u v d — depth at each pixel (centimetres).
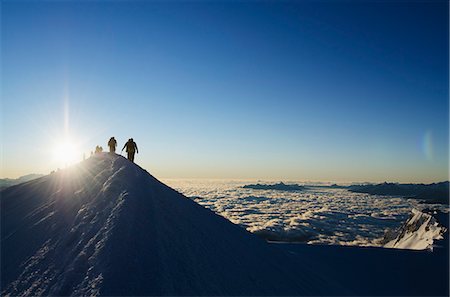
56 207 1363
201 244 1071
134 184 1461
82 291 755
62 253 962
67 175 1838
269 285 985
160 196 1391
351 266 1875
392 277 1748
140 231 1011
